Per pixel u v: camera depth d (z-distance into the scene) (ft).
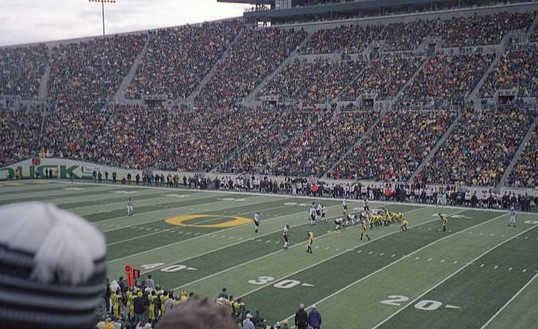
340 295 74.43
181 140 216.33
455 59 201.67
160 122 228.22
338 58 226.79
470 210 144.15
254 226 122.01
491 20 210.38
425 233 113.39
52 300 4.73
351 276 83.20
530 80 181.98
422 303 70.54
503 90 182.19
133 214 139.13
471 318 65.05
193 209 146.61
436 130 178.29
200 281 81.76
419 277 82.17
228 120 217.15
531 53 191.31
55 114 245.65
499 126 170.91
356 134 189.06
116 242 107.86
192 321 5.65
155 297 66.33
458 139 171.94
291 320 65.98
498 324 62.90
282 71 230.48
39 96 264.52
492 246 101.40
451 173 161.79
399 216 123.95
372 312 67.72
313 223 123.44
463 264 88.99
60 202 160.25
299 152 190.70
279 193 178.70
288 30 250.37
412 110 189.88
